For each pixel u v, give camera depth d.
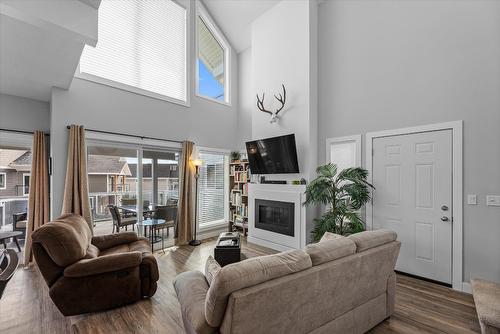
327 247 1.72
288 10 4.46
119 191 4.07
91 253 2.62
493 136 2.62
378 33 3.54
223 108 5.67
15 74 2.96
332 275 1.62
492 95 2.63
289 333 1.45
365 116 3.65
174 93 4.86
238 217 5.39
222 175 5.71
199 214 5.22
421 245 3.09
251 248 4.44
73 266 2.21
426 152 3.07
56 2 1.96
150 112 4.41
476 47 2.73
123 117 4.07
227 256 2.90
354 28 3.81
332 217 3.41
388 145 3.41
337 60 4.00
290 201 4.14
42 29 2.12
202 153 5.32
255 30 5.09
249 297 1.22
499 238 2.57
